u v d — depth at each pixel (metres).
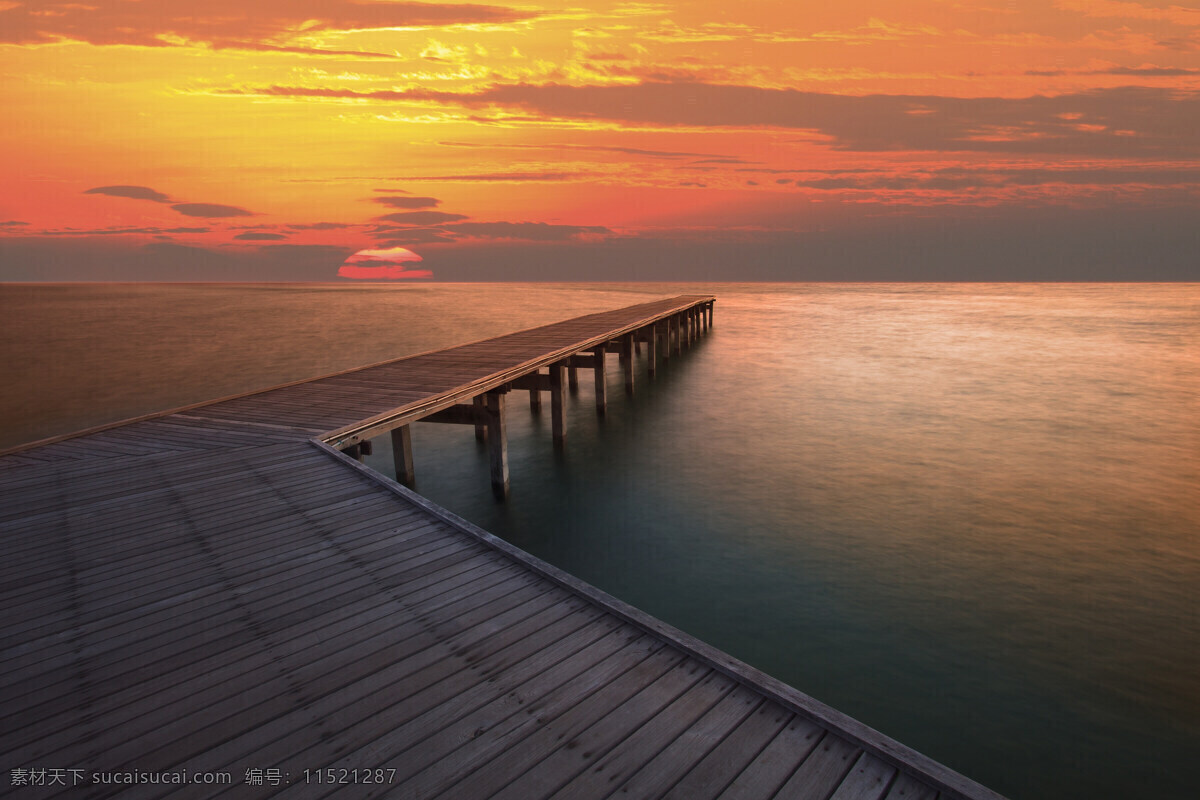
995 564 7.72
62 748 2.46
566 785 2.24
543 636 3.19
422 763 2.35
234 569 3.96
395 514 4.86
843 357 25.56
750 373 21.98
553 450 12.83
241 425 7.70
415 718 2.60
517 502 10.06
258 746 2.46
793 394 18.41
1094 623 6.44
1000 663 5.83
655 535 8.75
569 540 8.64
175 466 6.12
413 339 31.58
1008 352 26.69
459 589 3.69
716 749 2.40
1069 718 5.11
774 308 54.91
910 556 7.96
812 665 5.86
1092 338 31.48
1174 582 7.22
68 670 2.96
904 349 27.81
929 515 9.28
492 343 14.51
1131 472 11.19
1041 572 7.50
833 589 7.20
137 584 3.78
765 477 11.09
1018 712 5.20
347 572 3.91
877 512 9.43
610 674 2.87
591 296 75.19
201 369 23.09
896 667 5.80
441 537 4.43
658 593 7.19
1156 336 32.12
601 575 7.63
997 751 4.79
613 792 2.20
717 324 39.84
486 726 2.54
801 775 2.27
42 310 53.28
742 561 7.92
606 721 2.56
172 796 2.22
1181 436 13.59
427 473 11.42
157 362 24.61
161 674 2.92
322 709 2.66
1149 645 6.04
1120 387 18.98
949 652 6.00
